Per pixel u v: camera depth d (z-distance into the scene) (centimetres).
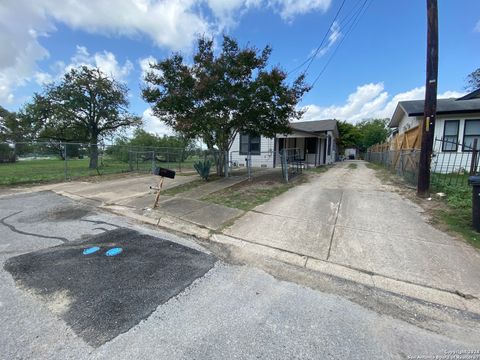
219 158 1106
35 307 227
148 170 1488
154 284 270
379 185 833
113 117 1866
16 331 197
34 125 1775
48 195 742
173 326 206
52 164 1961
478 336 201
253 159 1730
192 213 536
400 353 181
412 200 598
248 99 858
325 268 307
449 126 1169
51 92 1686
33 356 173
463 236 379
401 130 1748
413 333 203
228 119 965
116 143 2203
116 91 1836
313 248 358
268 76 837
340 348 184
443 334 202
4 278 277
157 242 389
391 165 1390
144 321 211
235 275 294
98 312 221
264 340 192
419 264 304
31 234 416
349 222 459
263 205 591
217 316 220
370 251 342
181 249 364
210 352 179
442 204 543
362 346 187
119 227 457
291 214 516
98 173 1277
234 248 370
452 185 665
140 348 182
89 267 305
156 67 901
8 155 1230
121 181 1028
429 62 574
